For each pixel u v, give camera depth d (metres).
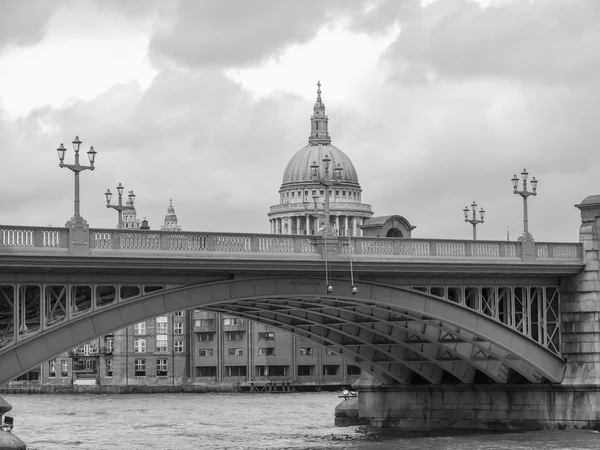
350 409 121.31
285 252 83.44
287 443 106.56
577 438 98.25
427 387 111.88
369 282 89.62
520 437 100.12
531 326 103.75
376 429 114.44
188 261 76.69
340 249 86.62
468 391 108.94
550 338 103.00
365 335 106.88
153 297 77.19
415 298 92.88
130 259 74.00
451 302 95.00
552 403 103.44
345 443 101.69
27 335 71.69
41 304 72.12
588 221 103.44
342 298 88.25
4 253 69.50
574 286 103.06
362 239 88.44
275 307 99.19
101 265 72.88
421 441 100.69
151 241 76.38
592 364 101.75
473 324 96.88
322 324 104.06
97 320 74.50
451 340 102.50
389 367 113.00
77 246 72.75
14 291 71.19
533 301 104.94
